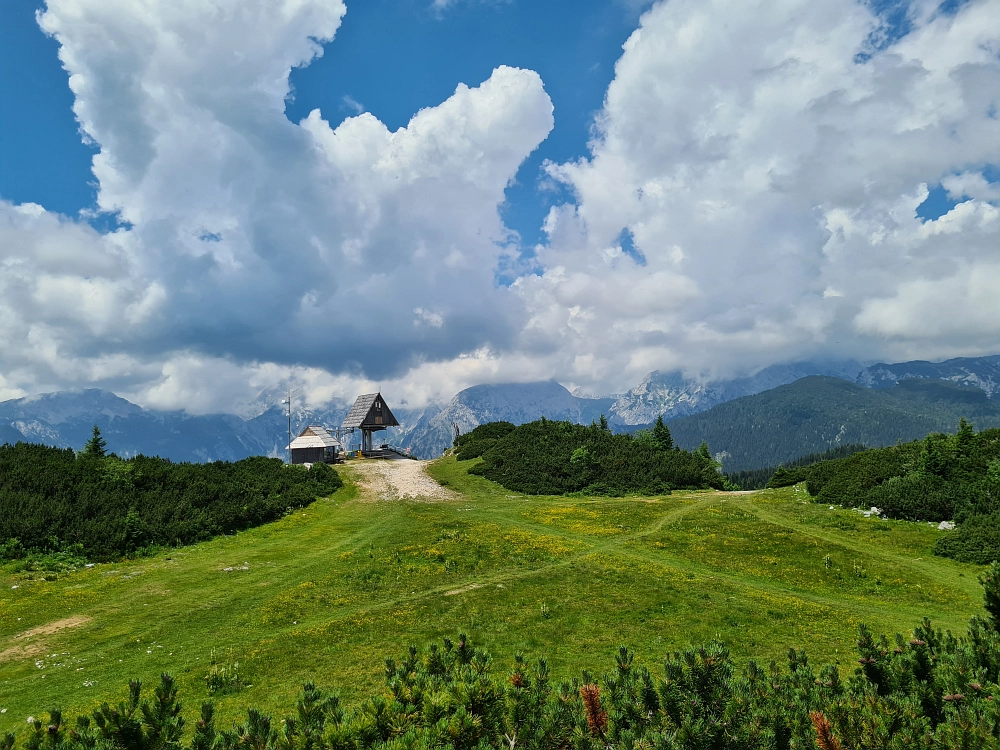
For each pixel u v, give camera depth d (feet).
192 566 115.34
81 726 28.60
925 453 144.56
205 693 63.77
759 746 27.94
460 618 85.35
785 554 114.93
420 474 221.05
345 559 119.34
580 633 77.97
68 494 132.77
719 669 30.53
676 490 196.54
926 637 37.52
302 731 26.89
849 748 27.35
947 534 114.73
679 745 25.64
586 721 28.60
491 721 27.86
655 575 102.42
